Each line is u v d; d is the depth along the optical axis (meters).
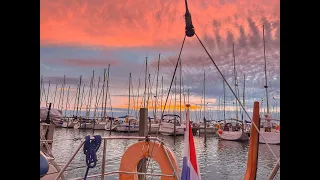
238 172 20.39
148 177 14.48
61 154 25.61
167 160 6.98
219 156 29.22
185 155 3.53
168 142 41.72
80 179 5.61
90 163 4.81
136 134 55.25
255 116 4.63
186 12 4.13
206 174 19.75
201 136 57.12
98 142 4.93
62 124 68.31
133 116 61.16
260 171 19.64
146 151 7.06
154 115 58.12
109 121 59.69
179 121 52.31
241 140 44.28
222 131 46.12
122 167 7.14
